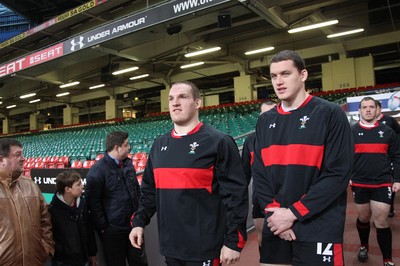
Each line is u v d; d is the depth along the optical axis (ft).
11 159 6.79
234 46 59.62
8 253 6.46
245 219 5.30
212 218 5.37
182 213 5.28
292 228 4.69
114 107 84.33
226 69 65.51
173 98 5.62
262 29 51.90
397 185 8.82
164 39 53.98
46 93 86.63
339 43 52.90
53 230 7.77
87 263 8.14
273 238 5.25
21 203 6.84
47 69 48.98
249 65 63.21
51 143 54.60
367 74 52.54
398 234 11.08
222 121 40.75
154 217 9.35
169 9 30.53
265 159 5.28
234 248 5.10
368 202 9.41
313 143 4.77
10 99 92.17
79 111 100.68
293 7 38.58
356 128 9.66
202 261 5.23
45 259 7.24
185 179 5.30
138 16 33.40
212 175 5.40
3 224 6.52
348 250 10.24
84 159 32.99
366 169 9.27
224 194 5.36
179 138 5.61
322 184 4.58
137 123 59.36
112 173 8.18
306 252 4.61
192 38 52.65
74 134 61.52
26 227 6.77
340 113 4.81
